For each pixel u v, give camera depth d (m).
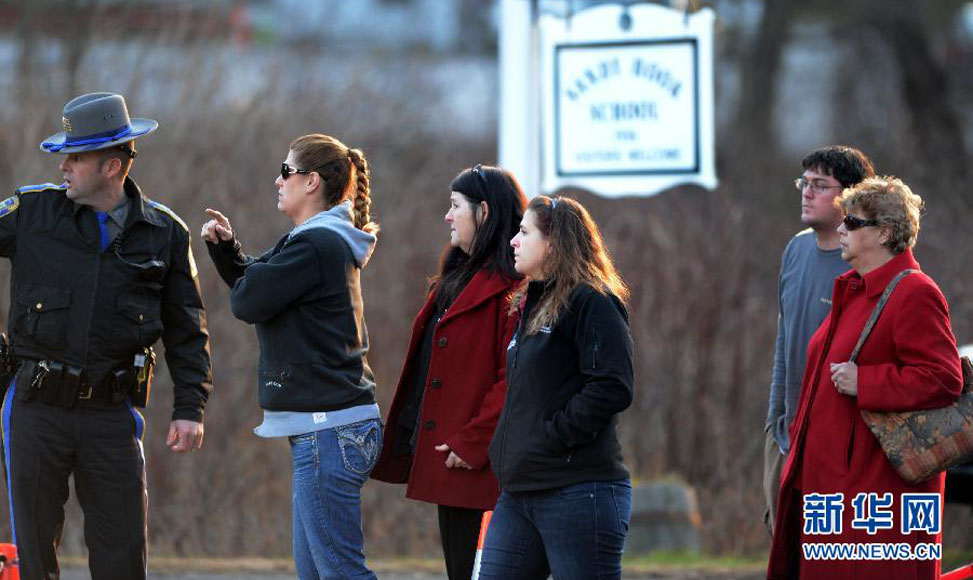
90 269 17.98
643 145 27.56
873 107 71.19
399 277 50.53
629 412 44.53
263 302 17.09
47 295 17.86
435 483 18.27
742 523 38.94
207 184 48.78
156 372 41.88
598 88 27.70
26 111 47.69
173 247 18.75
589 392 15.45
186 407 18.81
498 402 17.91
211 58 54.00
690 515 34.00
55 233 17.98
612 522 15.85
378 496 41.03
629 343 15.77
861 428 16.86
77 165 17.81
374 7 91.69
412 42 90.06
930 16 75.50
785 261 20.02
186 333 18.94
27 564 17.89
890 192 16.86
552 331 15.88
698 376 44.34
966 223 43.91
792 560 17.92
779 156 76.69
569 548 15.78
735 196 59.16
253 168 50.34
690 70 27.27
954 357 16.47
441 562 30.78
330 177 18.09
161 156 48.78
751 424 44.03
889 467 16.70
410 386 19.28
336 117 58.62
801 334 19.34
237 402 43.19
